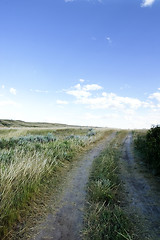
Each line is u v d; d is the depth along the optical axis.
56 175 5.59
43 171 5.09
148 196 4.11
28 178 4.25
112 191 4.23
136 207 3.58
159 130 7.96
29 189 3.92
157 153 5.94
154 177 5.48
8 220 2.84
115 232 2.68
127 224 2.89
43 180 4.86
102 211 3.34
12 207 3.17
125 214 3.27
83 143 11.92
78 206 3.59
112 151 9.64
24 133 18.86
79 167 6.69
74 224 2.96
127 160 7.90
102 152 9.63
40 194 4.09
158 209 3.50
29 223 2.96
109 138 18.17
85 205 3.63
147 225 2.96
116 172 5.99
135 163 7.31
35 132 21.33
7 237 2.59
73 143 10.62
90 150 10.48
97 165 6.76
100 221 3.01
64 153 8.01
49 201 3.80
